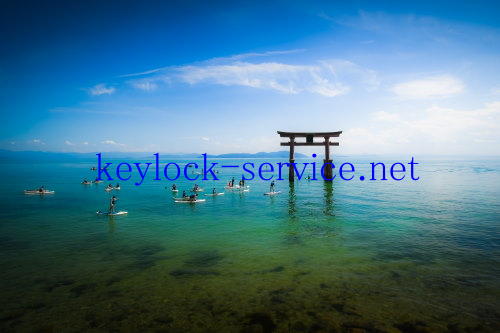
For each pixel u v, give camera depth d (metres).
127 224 23.30
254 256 15.30
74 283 11.94
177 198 37.31
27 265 14.05
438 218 24.67
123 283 11.91
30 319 9.23
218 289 11.30
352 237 18.95
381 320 9.05
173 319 9.19
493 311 9.55
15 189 50.16
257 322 8.99
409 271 13.05
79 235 19.84
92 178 77.88
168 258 15.05
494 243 17.36
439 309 9.70
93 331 8.57
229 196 40.69
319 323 8.91
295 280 12.12
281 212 28.34
